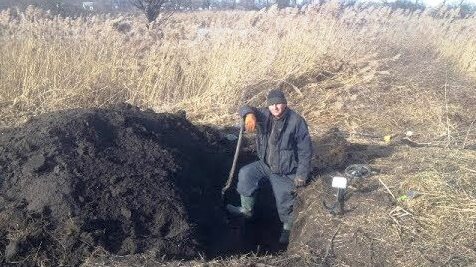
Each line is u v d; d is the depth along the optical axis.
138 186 4.66
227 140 6.89
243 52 8.93
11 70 8.00
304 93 8.84
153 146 5.26
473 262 3.68
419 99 8.69
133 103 8.31
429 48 13.91
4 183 4.39
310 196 5.03
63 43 8.92
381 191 4.82
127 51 8.95
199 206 5.16
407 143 6.62
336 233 4.21
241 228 5.54
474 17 16.59
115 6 27.67
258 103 8.40
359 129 7.47
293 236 4.86
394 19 15.12
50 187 4.28
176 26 9.58
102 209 4.30
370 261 3.80
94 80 8.25
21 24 9.23
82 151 4.71
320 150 6.38
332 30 10.65
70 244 3.90
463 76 11.68
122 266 3.77
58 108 7.68
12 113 7.36
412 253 3.83
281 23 10.22
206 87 8.63
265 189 6.18
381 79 9.69
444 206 4.37
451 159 5.47
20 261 3.72
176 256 4.20
